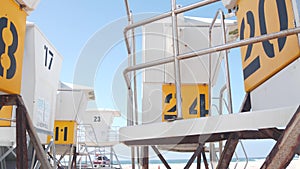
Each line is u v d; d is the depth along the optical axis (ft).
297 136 2.68
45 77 12.73
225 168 5.43
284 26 4.78
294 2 4.40
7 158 12.39
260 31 5.70
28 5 6.16
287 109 3.94
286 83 4.84
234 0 7.04
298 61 4.47
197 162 9.41
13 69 5.71
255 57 6.04
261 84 5.88
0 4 5.36
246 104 6.64
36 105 11.35
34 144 5.58
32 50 11.18
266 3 5.42
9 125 9.56
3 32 5.42
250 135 5.51
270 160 2.89
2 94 5.69
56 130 17.80
